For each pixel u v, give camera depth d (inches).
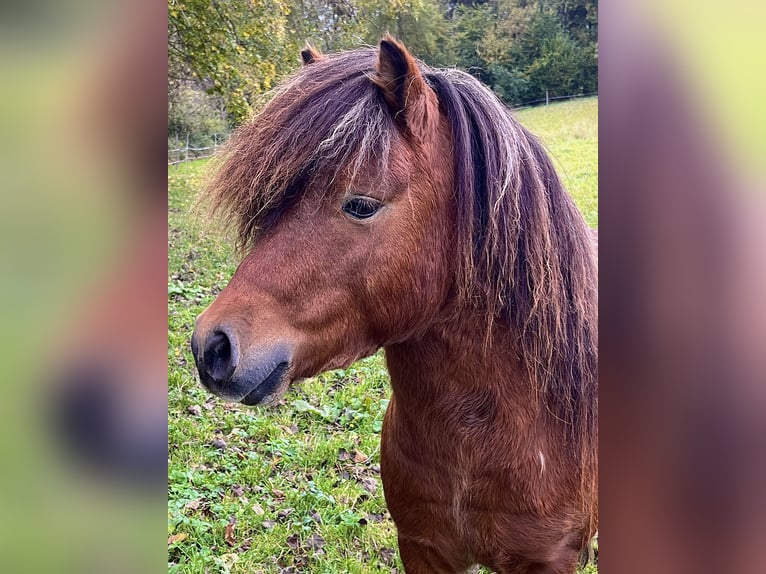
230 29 253.4
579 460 69.6
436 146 60.0
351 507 127.0
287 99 60.1
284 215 56.9
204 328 54.8
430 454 68.6
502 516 68.7
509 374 65.0
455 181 60.7
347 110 56.3
